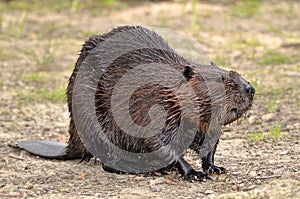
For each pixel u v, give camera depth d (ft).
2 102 47.55
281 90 47.19
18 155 36.63
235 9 75.46
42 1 80.23
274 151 35.29
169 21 70.59
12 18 73.00
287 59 56.49
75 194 30.07
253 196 27.96
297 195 27.30
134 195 29.78
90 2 79.56
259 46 62.08
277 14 74.33
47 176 32.96
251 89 30.37
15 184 31.73
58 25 70.13
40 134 41.09
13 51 61.05
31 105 47.21
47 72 55.42
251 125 41.19
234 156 35.04
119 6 78.13
